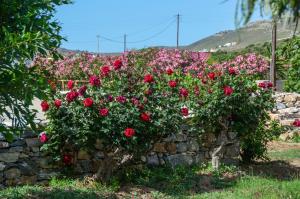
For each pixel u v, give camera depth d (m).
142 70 10.38
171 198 9.32
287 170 12.56
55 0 6.63
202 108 11.58
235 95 11.49
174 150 11.48
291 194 9.41
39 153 9.58
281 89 25.30
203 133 12.02
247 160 13.16
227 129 11.99
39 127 8.34
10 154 9.23
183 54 33.41
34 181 9.46
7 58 6.04
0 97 6.51
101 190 9.29
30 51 6.15
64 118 9.37
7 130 6.64
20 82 6.18
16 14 6.43
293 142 17.25
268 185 10.20
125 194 9.40
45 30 6.48
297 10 4.37
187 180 10.59
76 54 29.88
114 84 9.67
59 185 9.38
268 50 25.45
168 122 9.79
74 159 9.85
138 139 9.69
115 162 9.84
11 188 8.85
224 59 34.59
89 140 9.43
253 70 31.62
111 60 30.14
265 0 4.41
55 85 7.90
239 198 9.20
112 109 9.34
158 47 34.53
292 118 18.95
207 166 11.92
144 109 9.72
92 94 9.44
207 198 9.34
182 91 10.29
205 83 11.81
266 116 12.40
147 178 10.37
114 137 9.35
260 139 13.09
